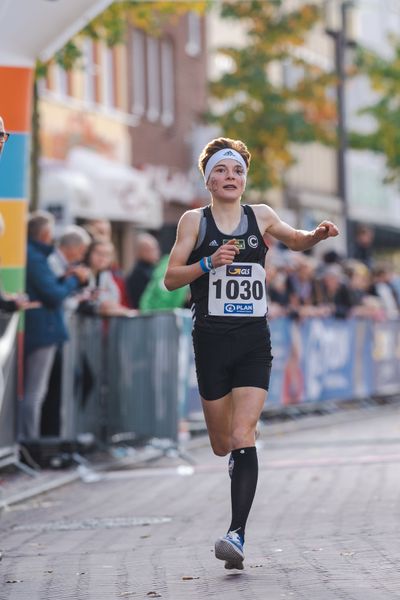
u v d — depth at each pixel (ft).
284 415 144.36
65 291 104.83
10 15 101.81
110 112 241.96
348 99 380.78
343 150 235.61
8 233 102.89
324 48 351.87
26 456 101.81
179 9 161.27
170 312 111.14
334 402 155.74
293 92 240.53
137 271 131.95
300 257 149.89
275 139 240.12
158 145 262.47
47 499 88.22
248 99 240.73
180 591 53.01
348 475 92.12
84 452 107.96
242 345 60.18
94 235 121.70
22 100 103.60
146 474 100.07
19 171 103.35
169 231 240.53
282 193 327.88
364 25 404.57
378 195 393.29
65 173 188.14
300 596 50.70
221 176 60.39
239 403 59.77
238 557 56.75
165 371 111.14
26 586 56.34
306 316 148.25
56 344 105.29
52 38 103.60
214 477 96.68
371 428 135.03
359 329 162.50
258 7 229.25
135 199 200.23
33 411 105.29
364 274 166.20
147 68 258.78
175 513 77.77
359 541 62.95
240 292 60.23
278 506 77.61
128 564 60.39
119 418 112.37
